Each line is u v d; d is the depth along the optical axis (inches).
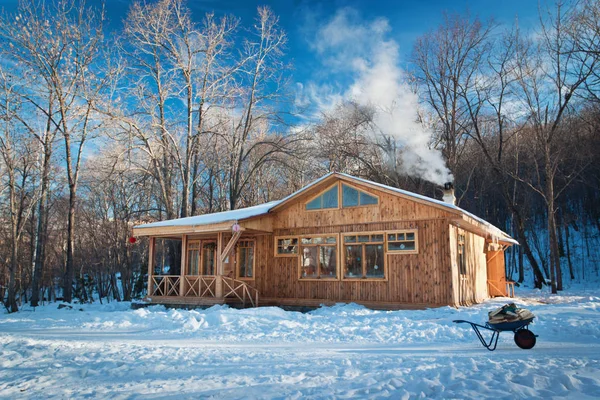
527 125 1269.7
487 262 872.3
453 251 567.2
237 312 498.9
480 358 243.4
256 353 290.7
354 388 187.2
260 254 695.1
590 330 344.5
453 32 1218.0
